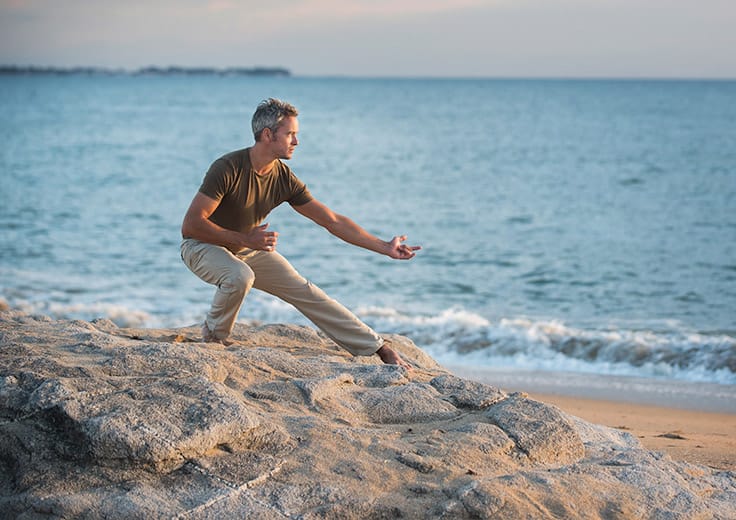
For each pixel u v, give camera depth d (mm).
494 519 3281
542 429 4074
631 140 56875
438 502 3371
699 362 10945
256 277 5352
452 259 19484
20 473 3412
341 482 3469
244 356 4715
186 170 40438
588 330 13062
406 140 59062
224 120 83438
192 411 3674
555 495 3484
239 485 3387
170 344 4539
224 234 4926
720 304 15133
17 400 3703
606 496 3566
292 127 4961
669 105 115000
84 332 4898
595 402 9297
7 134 60750
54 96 145750
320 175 38469
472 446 3857
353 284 16953
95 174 38031
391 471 3584
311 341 5910
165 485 3391
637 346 11492
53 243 20953
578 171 39250
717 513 3617
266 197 5203
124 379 3967
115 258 19203
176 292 15773
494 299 15734
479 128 71500
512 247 21031
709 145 52312
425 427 4148
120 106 111875
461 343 12102
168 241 21547
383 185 34656
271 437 3715
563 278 17484
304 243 21000
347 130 69375
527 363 11266
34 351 4402
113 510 3205
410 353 5969
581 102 129125
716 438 7219
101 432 3436
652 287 16609
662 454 4289
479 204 28906
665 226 23938
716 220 24938
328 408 4219
